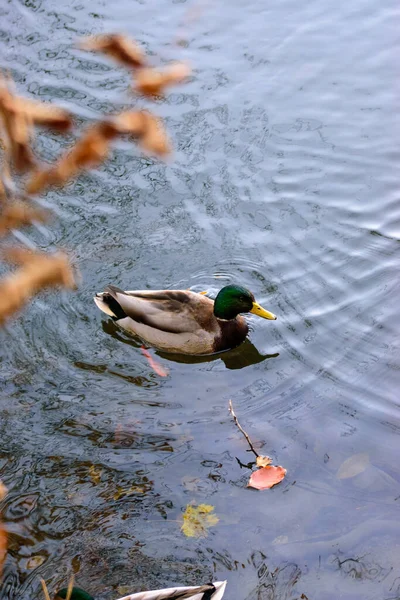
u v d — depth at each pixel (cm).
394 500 569
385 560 522
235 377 730
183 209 928
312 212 914
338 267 839
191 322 771
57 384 719
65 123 140
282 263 852
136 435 651
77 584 519
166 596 451
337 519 555
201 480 598
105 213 924
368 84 1098
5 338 772
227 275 839
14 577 523
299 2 1267
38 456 631
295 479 593
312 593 503
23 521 569
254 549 536
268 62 1148
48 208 927
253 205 928
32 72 1145
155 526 559
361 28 1204
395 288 804
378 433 636
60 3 1291
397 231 880
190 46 1178
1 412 682
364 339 746
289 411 671
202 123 1047
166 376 739
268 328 783
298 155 994
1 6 1295
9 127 138
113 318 796
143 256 869
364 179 955
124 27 1223
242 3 1268
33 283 142
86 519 568
